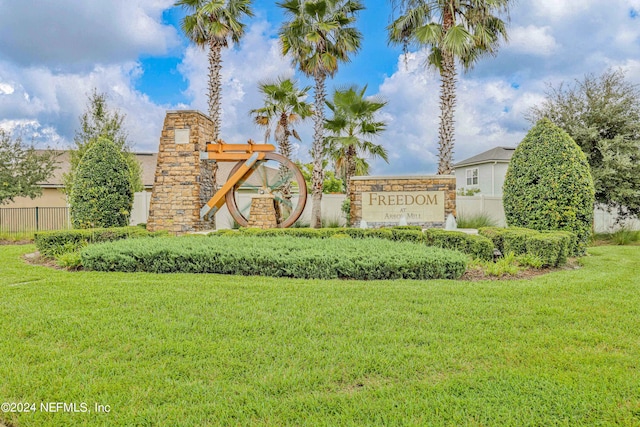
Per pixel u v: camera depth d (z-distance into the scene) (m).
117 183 10.43
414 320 4.00
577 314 4.20
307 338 3.53
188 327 3.80
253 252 6.51
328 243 7.40
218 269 6.55
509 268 6.45
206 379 2.81
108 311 4.32
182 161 10.95
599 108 13.39
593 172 13.04
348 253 6.36
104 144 10.44
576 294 5.05
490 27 13.30
